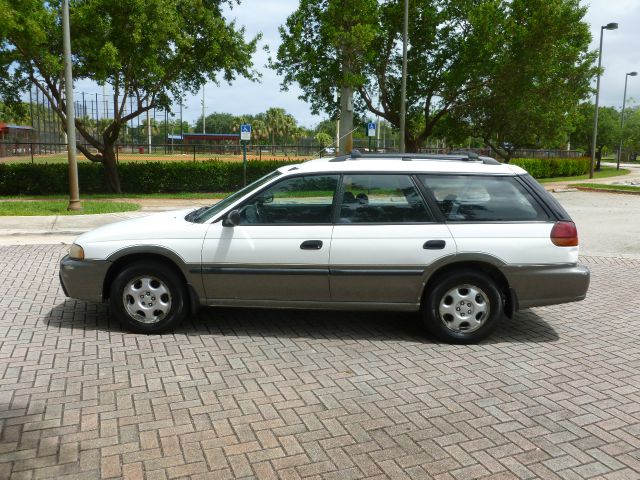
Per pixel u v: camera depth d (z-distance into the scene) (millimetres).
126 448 3576
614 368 5086
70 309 6605
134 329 5766
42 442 3627
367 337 5805
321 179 5680
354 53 22250
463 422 4004
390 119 27672
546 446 3693
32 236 12133
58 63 19609
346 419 4016
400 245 5508
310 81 24234
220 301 5711
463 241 5520
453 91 26266
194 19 22359
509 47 25438
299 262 5547
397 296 5594
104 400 4242
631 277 9047
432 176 5688
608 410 4227
